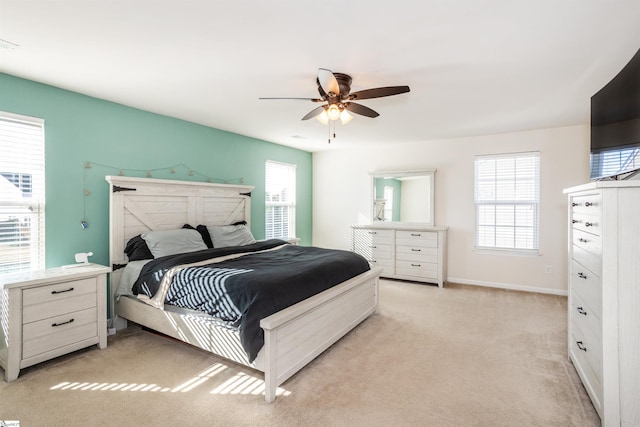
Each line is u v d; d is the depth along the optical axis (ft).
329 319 8.98
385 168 19.01
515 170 15.58
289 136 16.65
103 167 10.93
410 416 6.27
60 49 7.41
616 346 5.49
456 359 8.59
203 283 8.14
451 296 14.47
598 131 7.78
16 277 8.11
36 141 9.43
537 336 10.07
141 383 7.41
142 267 10.07
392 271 17.53
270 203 18.31
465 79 9.02
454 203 17.02
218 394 7.00
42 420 6.09
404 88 7.91
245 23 6.31
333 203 20.80
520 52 7.43
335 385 7.36
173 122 13.12
